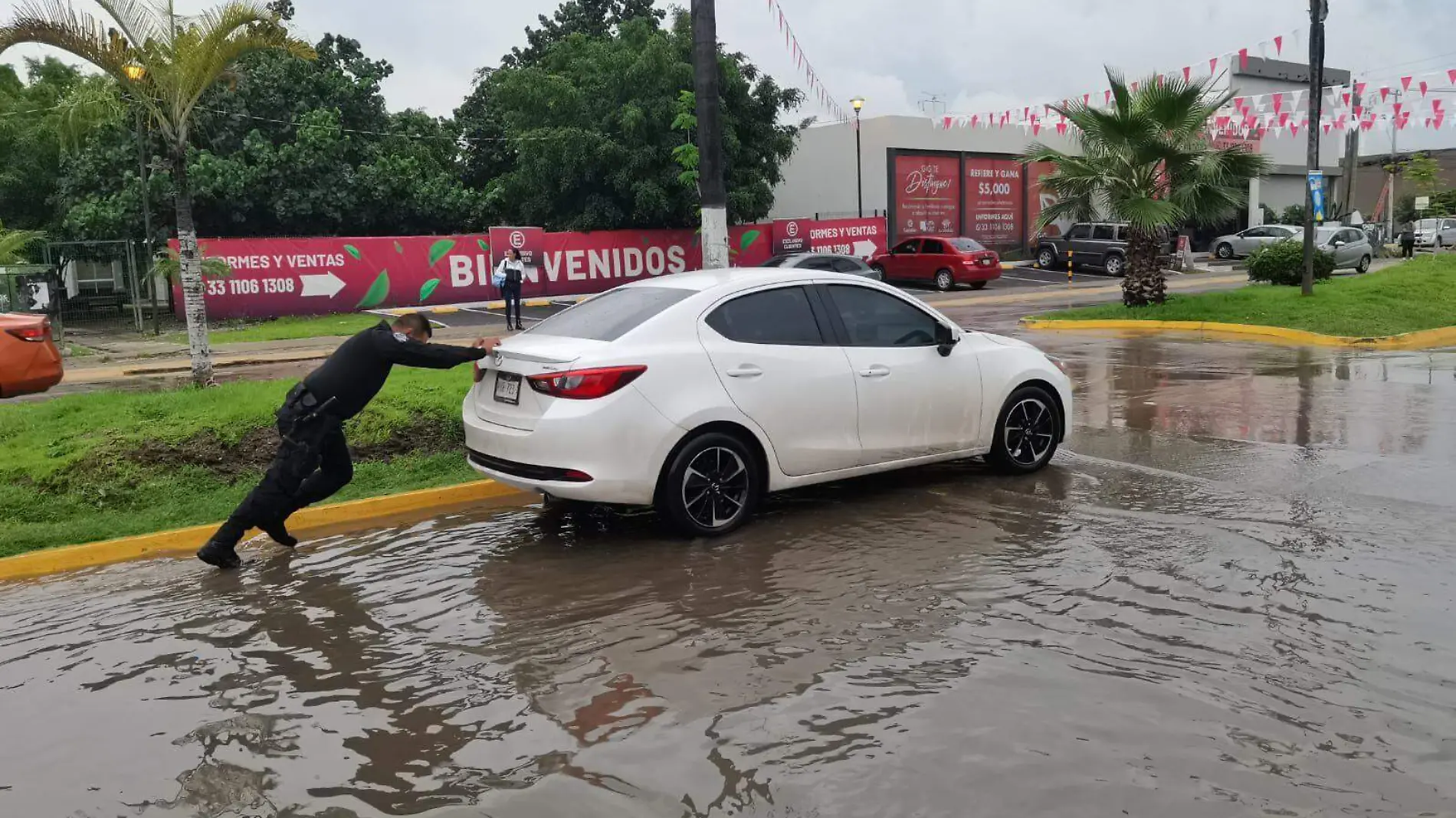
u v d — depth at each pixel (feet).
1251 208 148.56
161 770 11.62
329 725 12.63
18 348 29.60
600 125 103.30
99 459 24.62
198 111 93.25
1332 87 85.46
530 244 97.86
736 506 20.43
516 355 19.62
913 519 20.97
